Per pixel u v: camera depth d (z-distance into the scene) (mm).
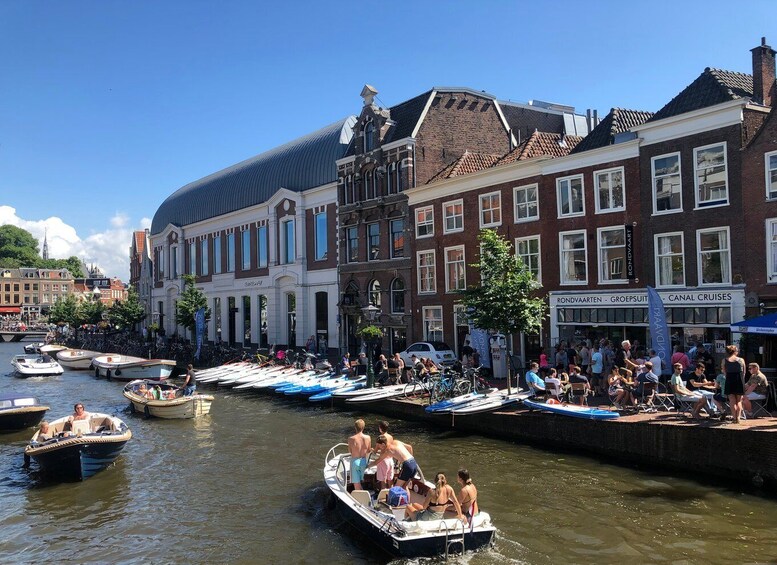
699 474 15516
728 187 21984
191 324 48906
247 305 54781
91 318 87812
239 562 12055
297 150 49375
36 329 120125
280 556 12258
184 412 26578
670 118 23422
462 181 32438
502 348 27312
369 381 26359
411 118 37812
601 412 17703
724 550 11570
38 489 17094
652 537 12219
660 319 22172
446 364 29922
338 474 14789
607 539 12195
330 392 27516
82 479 17719
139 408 28203
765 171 20938
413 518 11867
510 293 22234
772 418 16078
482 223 31531
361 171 40219
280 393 31031
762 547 11656
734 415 15609
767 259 20891
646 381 18266
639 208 24750
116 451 18672
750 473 14578
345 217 41594
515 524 13078
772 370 19375
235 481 17203
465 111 38844
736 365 15469
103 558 12492
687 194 23188
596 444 17734
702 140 22719
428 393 25016
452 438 20781
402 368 27594
